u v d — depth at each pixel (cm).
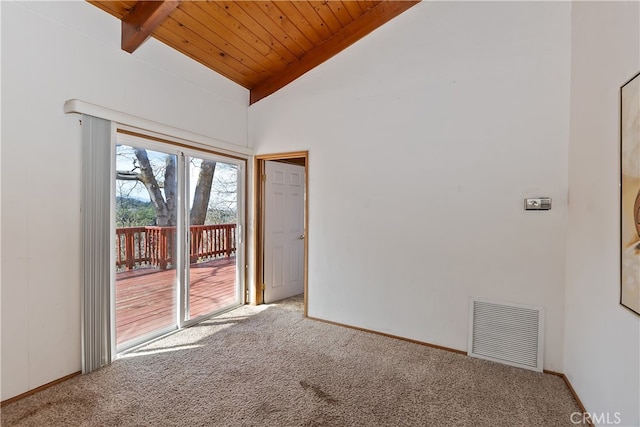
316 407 194
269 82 378
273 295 415
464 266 270
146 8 232
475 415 188
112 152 243
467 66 267
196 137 314
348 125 325
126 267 266
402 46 296
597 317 174
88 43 230
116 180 255
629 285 139
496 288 258
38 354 205
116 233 256
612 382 154
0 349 189
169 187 302
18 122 194
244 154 384
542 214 241
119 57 251
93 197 231
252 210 396
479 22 262
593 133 184
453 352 273
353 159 323
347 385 219
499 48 254
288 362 250
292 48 335
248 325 329
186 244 318
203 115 331
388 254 305
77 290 226
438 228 280
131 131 259
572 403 201
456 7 271
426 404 198
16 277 195
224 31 291
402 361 255
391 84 301
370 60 312
